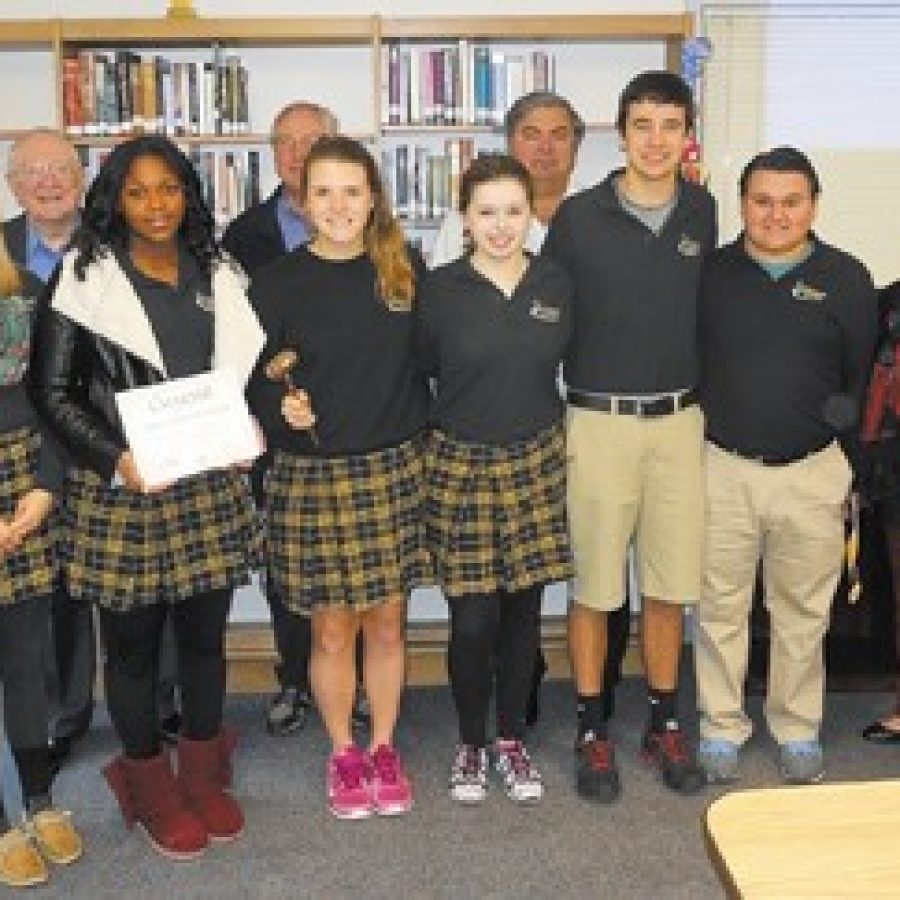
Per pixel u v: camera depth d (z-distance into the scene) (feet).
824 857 4.19
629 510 9.72
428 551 9.55
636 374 9.41
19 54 14.80
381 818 9.93
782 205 9.13
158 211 8.14
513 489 9.31
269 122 14.92
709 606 10.28
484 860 9.21
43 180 10.60
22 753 9.01
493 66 14.12
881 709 12.07
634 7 14.94
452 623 9.74
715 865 4.25
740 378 9.55
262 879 8.98
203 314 8.46
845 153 15.49
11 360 8.13
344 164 8.67
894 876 4.09
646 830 9.62
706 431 9.87
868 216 15.53
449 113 14.12
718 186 15.43
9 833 9.11
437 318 9.09
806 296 9.36
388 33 13.55
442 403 9.36
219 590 8.78
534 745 11.32
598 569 9.78
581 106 14.94
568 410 9.78
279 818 9.95
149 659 8.97
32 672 8.85
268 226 11.88
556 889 8.80
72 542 8.46
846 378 9.70
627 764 10.82
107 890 8.83
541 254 9.69
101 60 13.83
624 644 10.87
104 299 8.07
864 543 12.07
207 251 8.63
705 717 10.60
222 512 8.66
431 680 13.14
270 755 11.26
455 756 11.09
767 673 11.69
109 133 13.96
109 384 8.27
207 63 14.14
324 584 9.14
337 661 9.78
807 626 10.16
